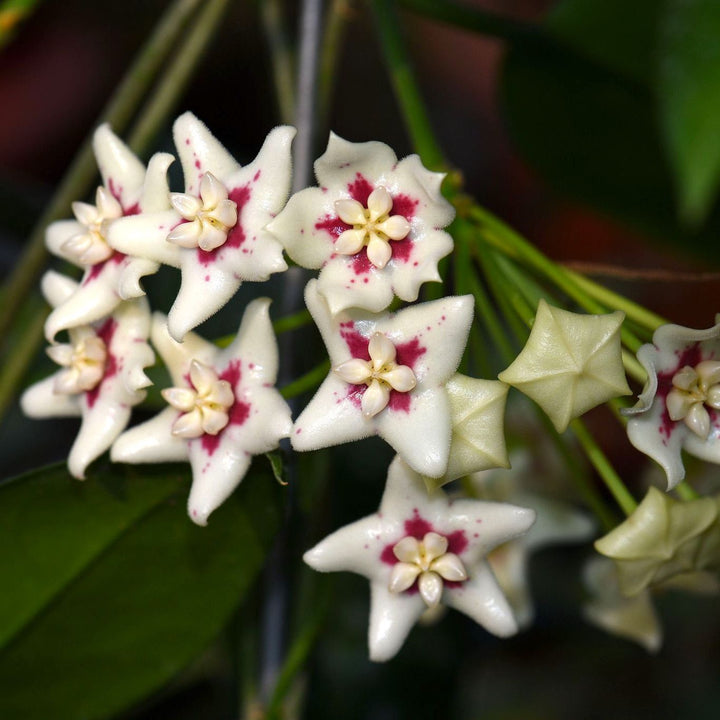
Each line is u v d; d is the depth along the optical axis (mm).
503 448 203
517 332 211
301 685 235
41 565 215
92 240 211
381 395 201
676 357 207
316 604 226
